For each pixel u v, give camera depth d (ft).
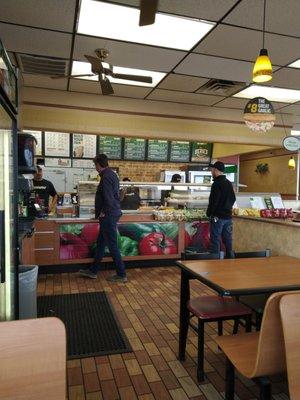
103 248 14.39
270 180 29.07
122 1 9.32
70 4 9.55
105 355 8.11
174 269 16.30
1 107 6.17
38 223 14.80
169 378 7.22
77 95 18.52
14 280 7.30
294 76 14.98
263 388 4.80
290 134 23.47
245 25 10.63
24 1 9.43
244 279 6.66
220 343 5.69
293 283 6.43
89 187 16.56
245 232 13.37
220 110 21.21
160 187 21.44
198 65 13.99
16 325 3.27
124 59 13.50
